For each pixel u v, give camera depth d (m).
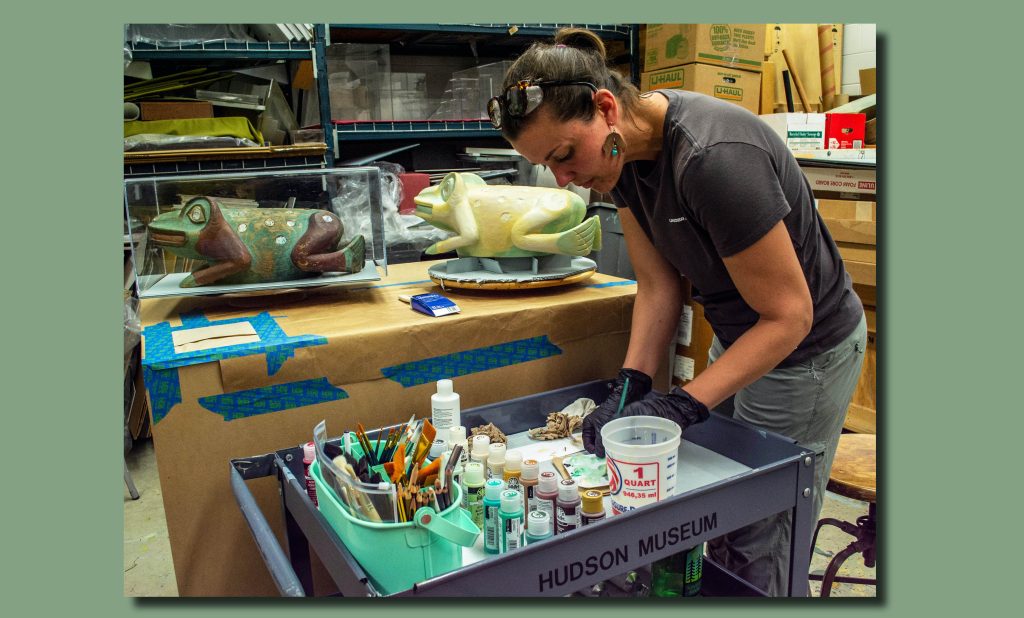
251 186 1.67
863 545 1.52
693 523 1.00
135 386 2.45
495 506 0.98
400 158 3.07
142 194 1.55
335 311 1.49
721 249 1.06
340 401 1.33
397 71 3.10
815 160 2.52
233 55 2.38
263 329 1.35
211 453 1.24
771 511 1.09
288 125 2.68
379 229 1.80
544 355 1.53
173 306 1.56
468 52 3.23
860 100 2.79
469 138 3.17
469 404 1.46
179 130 2.35
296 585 0.81
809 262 1.18
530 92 0.98
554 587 0.88
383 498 0.88
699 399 1.12
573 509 1.00
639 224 1.31
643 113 1.08
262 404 1.26
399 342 1.35
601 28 2.99
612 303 1.60
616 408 1.28
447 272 1.67
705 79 2.67
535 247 1.58
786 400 1.28
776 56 3.01
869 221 2.34
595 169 1.06
